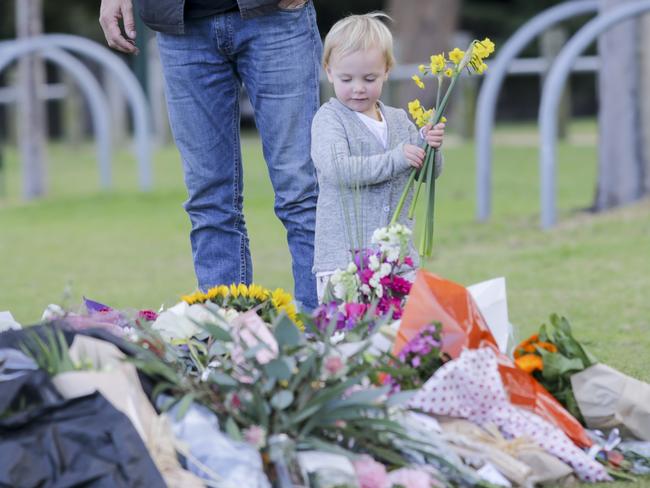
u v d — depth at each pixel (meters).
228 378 5.82
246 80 8.73
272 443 5.59
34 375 5.51
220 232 8.94
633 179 17.88
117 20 8.93
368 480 5.59
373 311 6.58
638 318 10.83
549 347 6.77
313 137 8.02
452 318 6.38
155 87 39.59
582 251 14.56
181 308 7.25
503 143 34.12
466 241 16.27
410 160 7.61
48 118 54.84
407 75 32.50
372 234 7.86
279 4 8.34
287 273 14.04
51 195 25.41
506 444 6.10
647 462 6.46
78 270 14.97
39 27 25.38
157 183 26.22
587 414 6.60
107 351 5.88
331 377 5.82
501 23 55.34
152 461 5.24
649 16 17.62
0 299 12.72
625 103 17.78
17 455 5.19
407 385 6.26
